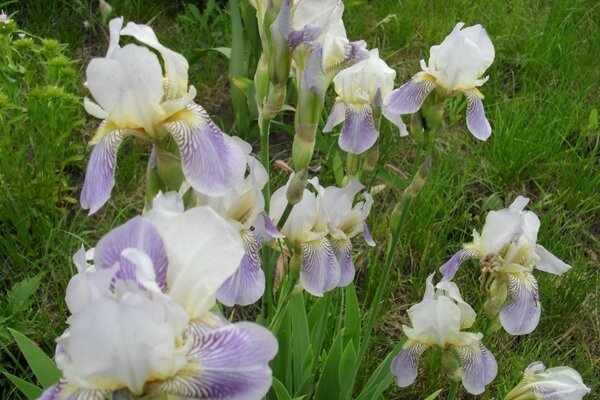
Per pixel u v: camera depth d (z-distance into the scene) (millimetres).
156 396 258
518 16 1105
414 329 469
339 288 646
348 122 537
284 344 512
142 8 1095
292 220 445
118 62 322
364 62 533
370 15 1124
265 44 394
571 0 1143
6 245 694
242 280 373
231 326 272
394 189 869
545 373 466
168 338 250
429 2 1172
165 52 347
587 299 755
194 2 1146
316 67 373
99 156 338
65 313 664
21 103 809
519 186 879
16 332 435
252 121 898
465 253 484
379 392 514
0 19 794
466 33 496
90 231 739
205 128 344
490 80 1018
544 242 783
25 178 738
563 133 916
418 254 774
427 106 507
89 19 1056
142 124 337
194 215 275
